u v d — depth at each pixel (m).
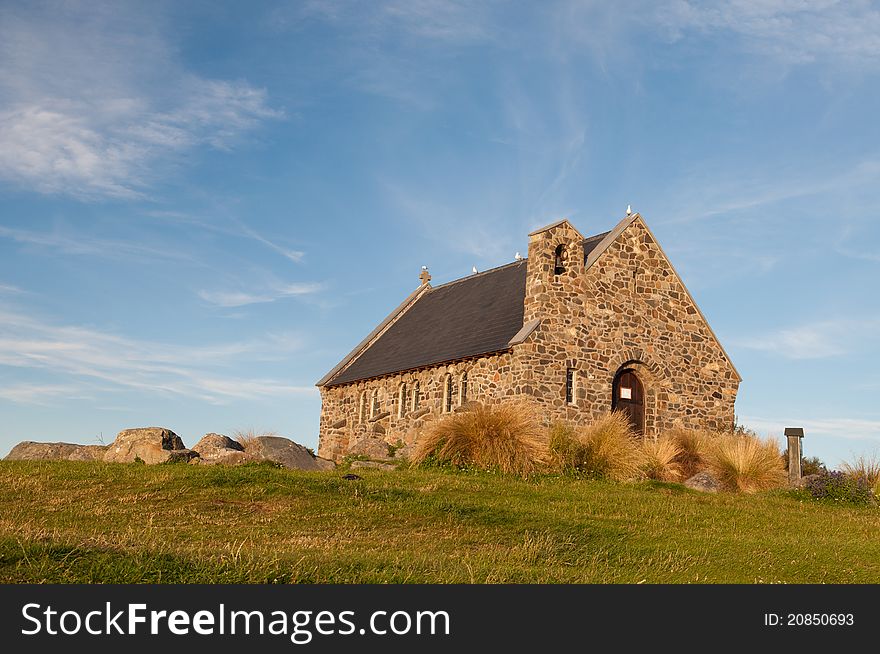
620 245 33.72
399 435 38.03
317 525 15.31
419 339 40.50
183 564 10.76
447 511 17.11
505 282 38.59
